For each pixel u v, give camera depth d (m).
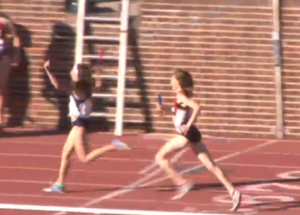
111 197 28.36
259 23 42.16
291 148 38.81
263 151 37.94
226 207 27.23
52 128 41.47
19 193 28.53
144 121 41.19
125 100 41.25
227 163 35.12
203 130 41.06
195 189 30.03
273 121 41.16
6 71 39.50
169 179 31.53
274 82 41.38
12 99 41.56
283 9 42.56
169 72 41.50
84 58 41.53
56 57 41.84
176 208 26.86
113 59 41.44
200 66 41.59
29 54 41.78
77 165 33.56
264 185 30.97
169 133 41.09
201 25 42.09
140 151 36.94
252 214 26.27
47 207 26.42
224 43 41.84
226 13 42.25
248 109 41.19
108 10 43.06
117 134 40.41
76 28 42.19
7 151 36.00
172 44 41.84
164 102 41.22
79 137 28.22
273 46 41.81
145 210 26.39
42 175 31.69
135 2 42.50
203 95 41.34
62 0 42.50
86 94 28.20
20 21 42.16
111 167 33.47
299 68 41.72
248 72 41.50
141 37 41.94
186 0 42.31
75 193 28.84
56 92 41.56
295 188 30.52
